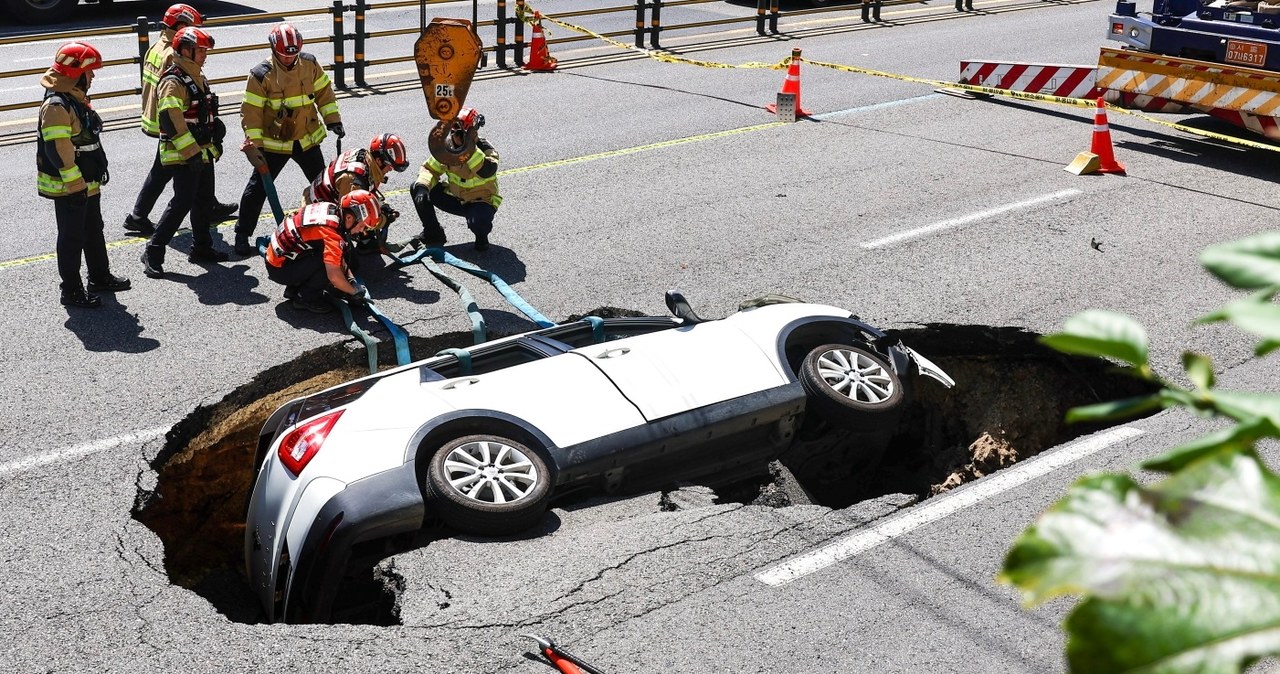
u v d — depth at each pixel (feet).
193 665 18.76
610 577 20.59
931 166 48.52
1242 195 44.91
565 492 22.98
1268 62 48.19
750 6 98.12
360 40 63.72
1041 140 52.85
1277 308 2.09
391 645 18.95
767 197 44.21
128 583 21.07
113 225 40.16
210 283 35.17
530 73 68.28
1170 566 1.92
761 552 21.52
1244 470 2.02
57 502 23.81
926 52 75.25
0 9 82.64
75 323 32.22
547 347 25.50
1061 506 2.07
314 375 30.48
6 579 21.16
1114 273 36.45
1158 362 30.30
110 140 52.31
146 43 55.47
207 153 35.73
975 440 30.78
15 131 54.19
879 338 27.58
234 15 89.10
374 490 20.79
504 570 20.71
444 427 22.27
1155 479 23.70
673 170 47.75
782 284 35.47
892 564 21.22
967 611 19.84
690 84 64.80
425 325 32.42
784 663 18.53
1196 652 1.83
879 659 18.60
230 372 29.58
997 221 41.34
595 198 44.01
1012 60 72.33
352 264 32.76
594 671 18.13
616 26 85.71
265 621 23.13
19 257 36.94
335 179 33.76
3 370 29.35
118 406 27.81
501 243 39.09
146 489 24.66
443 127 36.17
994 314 33.04
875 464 28.48
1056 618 19.58
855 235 39.88
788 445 25.58
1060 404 31.14
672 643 19.03
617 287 35.35
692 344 25.49
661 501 23.48
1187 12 52.24
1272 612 1.83
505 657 18.63
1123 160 49.65
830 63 71.10
